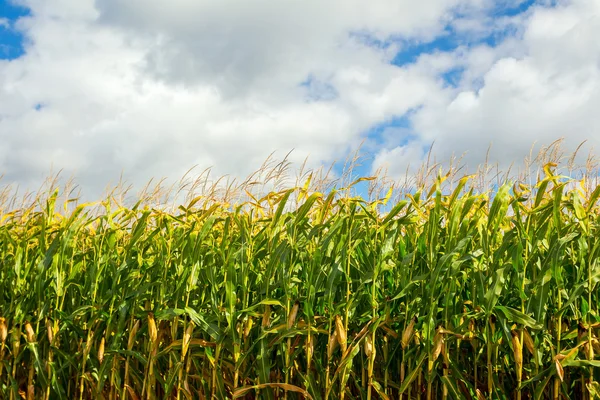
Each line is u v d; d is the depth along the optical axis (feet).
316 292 10.68
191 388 11.65
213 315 11.17
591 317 9.76
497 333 10.01
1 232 13.51
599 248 9.14
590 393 8.90
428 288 10.00
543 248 10.40
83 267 13.41
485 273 10.20
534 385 9.68
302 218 10.55
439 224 10.52
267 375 10.47
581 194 10.52
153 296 12.55
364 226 11.26
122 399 11.31
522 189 11.26
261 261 12.48
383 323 10.17
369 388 9.93
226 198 14.99
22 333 12.03
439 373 10.75
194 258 11.03
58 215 13.89
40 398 12.39
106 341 12.33
